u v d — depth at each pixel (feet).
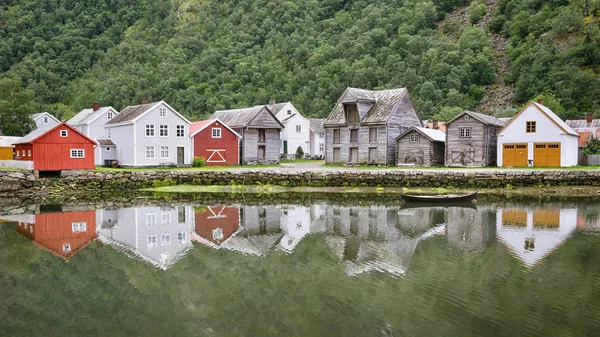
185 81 392.88
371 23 486.79
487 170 138.41
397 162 172.65
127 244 68.59
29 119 237.66
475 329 36.35
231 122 200.85
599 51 359.46
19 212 101.19
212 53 431.84
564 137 146.72
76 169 144.46
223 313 41.09
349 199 120.67
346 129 185.68
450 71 398.21
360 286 47.32
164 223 86.17
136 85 386.32
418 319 38.65
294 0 541.34
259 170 152.15
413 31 474.90
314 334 36.19
